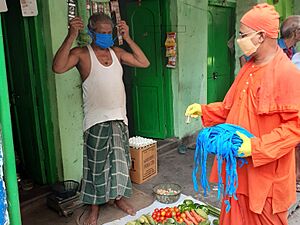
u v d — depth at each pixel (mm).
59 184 3279
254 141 1591
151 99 4820
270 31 1646
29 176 3645
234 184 1684
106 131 2801
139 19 4660
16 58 3395
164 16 4484
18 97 3531
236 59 6043
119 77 2838
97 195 2852
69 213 3053
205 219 2752
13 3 3195
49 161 3416
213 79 5695
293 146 1624
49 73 3217
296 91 1591
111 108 2803
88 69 2709
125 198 3348
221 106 2020
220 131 1684
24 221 2986
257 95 1712
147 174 3803
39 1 3076
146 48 4695
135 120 5035
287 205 1793
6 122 846
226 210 1843
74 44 3256
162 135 4844
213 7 5398
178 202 3232
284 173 1748
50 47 3145
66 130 3355
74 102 3377
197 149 1777
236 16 5848
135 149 3678
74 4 3252
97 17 2682
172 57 4547
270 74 1656
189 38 4742
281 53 1703
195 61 4938
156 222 2744
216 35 5609
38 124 3385
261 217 1824
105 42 2682
